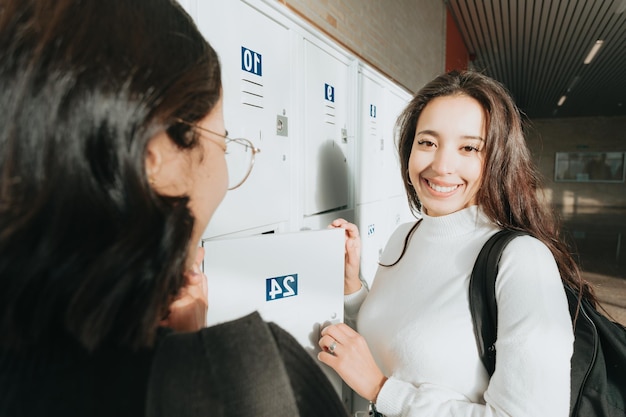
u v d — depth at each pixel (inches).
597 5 199.2
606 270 179.8
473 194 34.5
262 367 11.2
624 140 526.0
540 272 27.1
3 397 9.4
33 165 8.8
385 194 86.9
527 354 24.9
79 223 8.9
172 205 11.0
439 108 33.9
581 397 28.7
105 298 9.0
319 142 56.3
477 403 29.0
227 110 36.0
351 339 33.2
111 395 9.6
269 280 34.9
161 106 10.1
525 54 295.3
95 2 10.0
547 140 565.6
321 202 57.6
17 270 8.8
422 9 164.9
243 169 38.7
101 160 9.1
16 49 9.1
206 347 11.0
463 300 30.7
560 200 560.7
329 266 38.4
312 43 53.1
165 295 10.5
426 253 35.9
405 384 30.7
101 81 9.1
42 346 9.5
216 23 34.1
